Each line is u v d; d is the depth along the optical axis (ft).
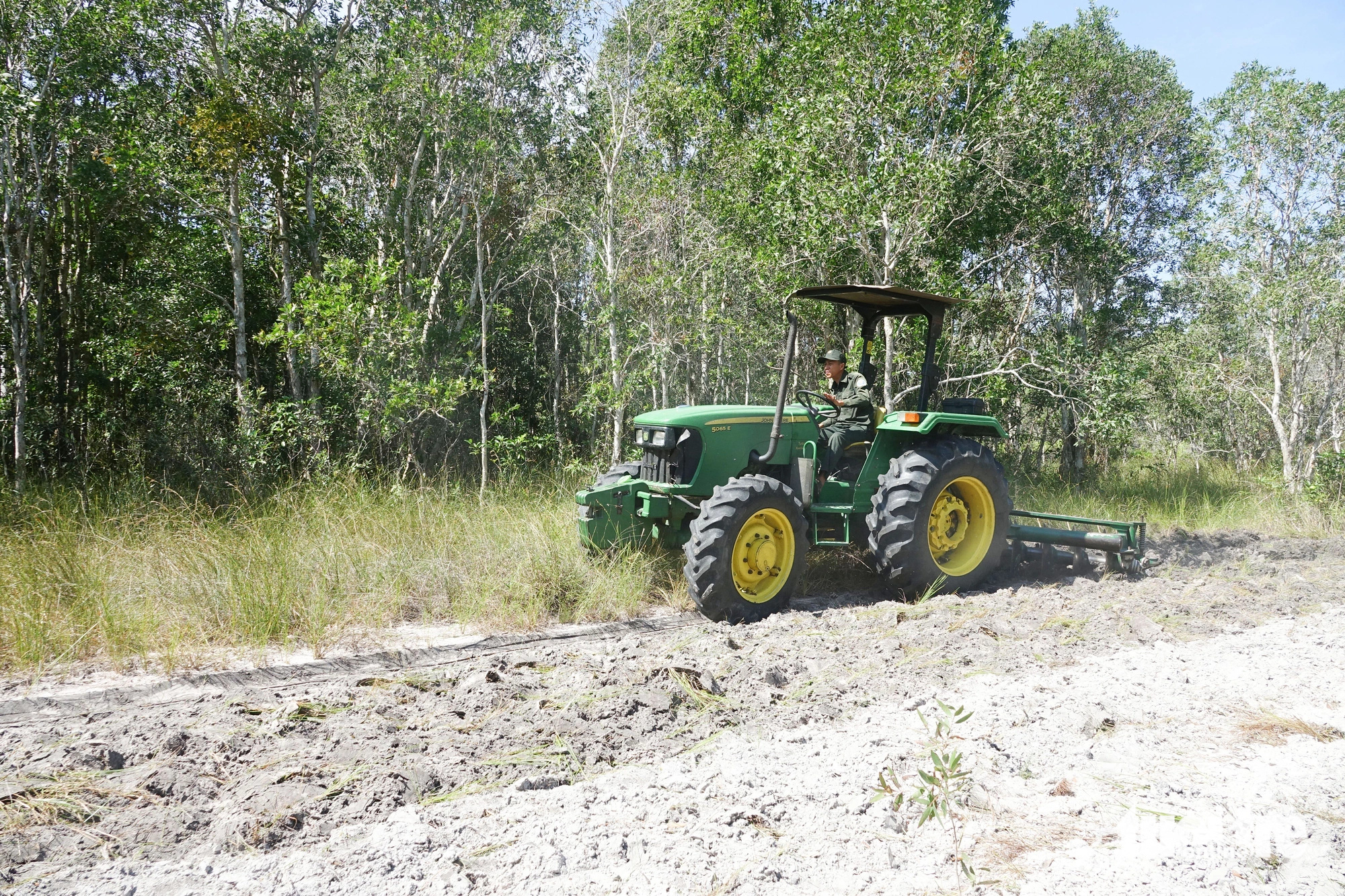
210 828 8.92
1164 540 29.07
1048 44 46.65
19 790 9.62
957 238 37.70
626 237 40.68
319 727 11.69
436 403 34.88
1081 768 10.19
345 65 40.63
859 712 12.07
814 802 9.21
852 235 31.42
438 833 8.45
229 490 32.42
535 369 50.31
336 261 39.65
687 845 8.23
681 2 46.62
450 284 43.57
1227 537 29.55
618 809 9.05
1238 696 12.53
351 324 33.45
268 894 7.44
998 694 12.57
